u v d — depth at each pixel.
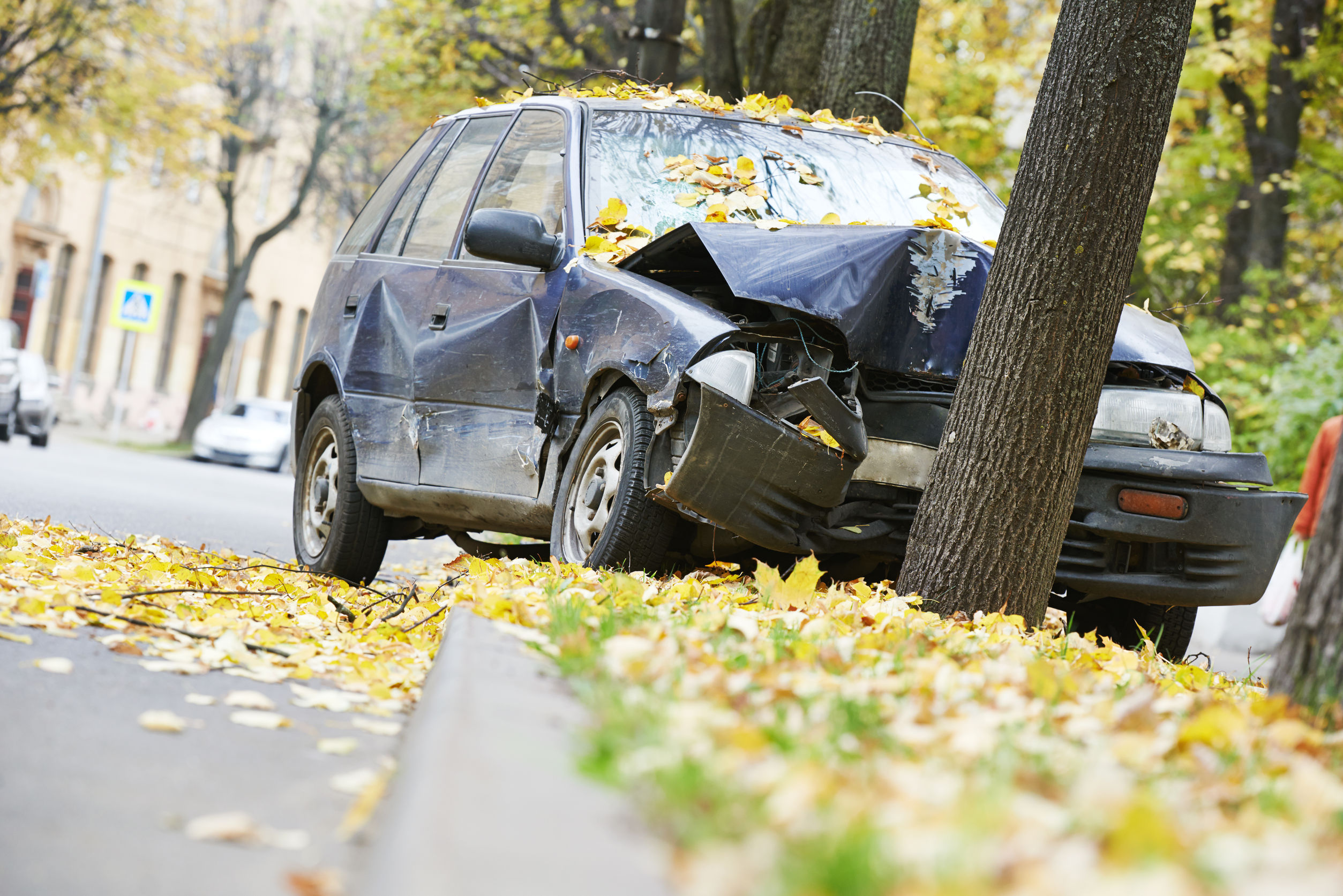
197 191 66.62
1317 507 12.78
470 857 2.78
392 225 11.23
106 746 4.61
